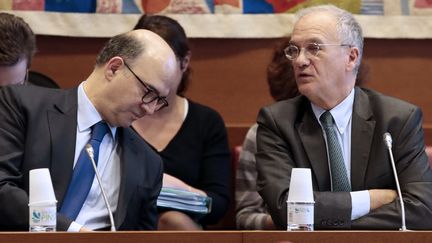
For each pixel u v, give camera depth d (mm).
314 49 5727
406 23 8016
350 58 5809
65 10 7918
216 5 7969
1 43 6066
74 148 5289
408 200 5453
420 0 8016
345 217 5344
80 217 5238
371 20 7992
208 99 8094
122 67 5270
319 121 5828
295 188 4727
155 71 5234
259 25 7984
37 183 4551
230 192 7215
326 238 4297
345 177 5680
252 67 8094
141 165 5512
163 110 6953
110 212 4988
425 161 5707
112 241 4164
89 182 5297
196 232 4223
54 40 8016
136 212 5430
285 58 6770
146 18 6934
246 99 8102
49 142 5246
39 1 7895
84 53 8039
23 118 5293
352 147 5754
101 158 5395
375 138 5734
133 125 6934
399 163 5656
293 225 4707
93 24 7926
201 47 8078
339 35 5750
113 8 7918
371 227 5344
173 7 7934
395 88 8117
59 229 4785
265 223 6160
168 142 6902
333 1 7984
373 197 5453
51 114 5324
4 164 5121
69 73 8023
